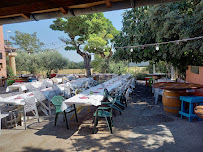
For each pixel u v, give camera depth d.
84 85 7.38
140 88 9.35
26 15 1.86
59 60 16.23
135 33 7.91
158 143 2.97
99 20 12.40
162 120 4.12
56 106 3.91
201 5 5.67
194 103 4.22
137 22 8.63
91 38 11.66
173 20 5.90
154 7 6.43
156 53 7.18
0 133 3.50
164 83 5.19
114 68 14.71
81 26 11.26
